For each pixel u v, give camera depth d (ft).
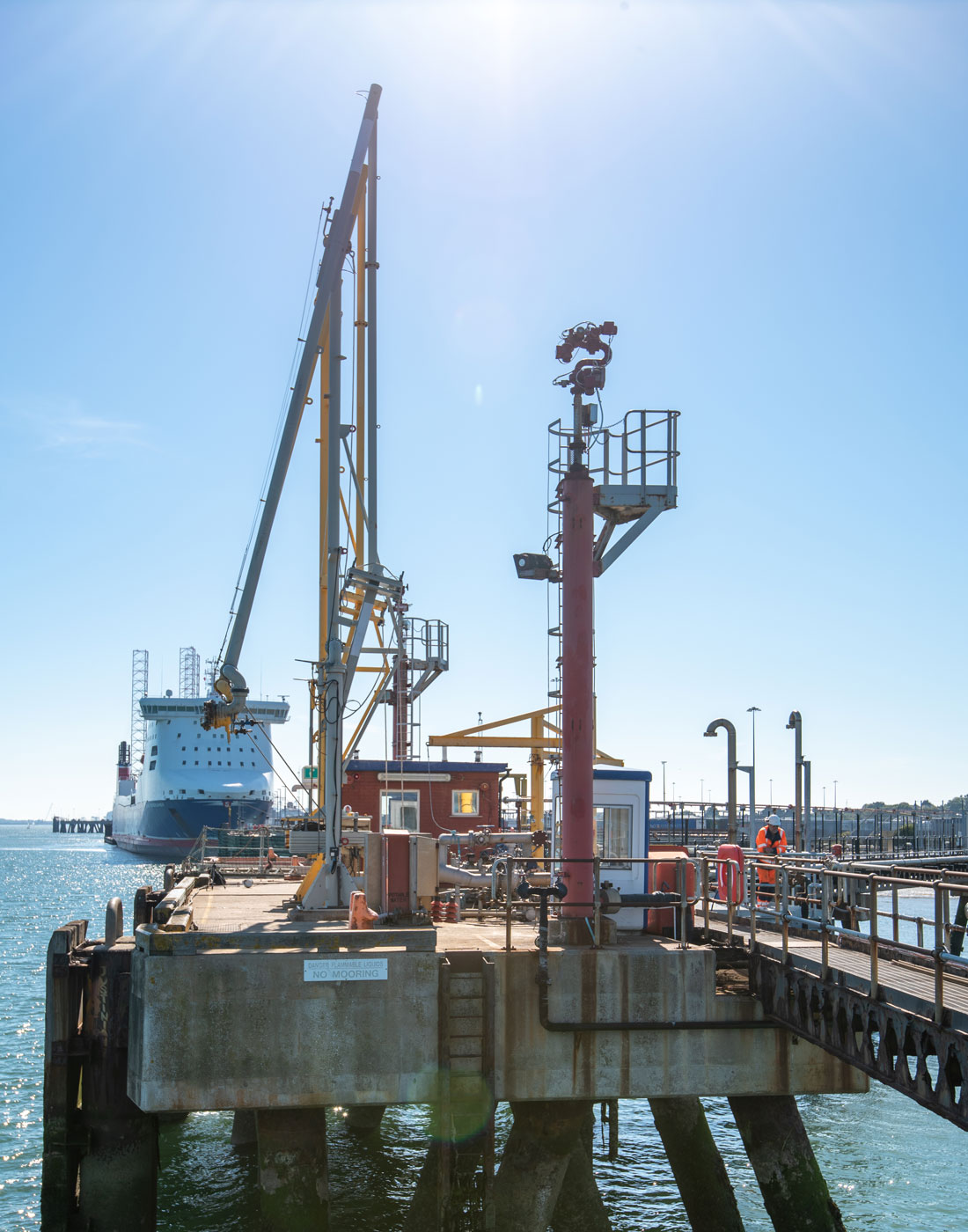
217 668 84.74
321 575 121.08
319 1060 52.39
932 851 241.35
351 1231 75.20
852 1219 79.20
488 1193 53.26
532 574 69.62
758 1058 57.31
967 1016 37.68
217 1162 89.81
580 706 63.00
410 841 63.05
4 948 234.99
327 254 83.46
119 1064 58.65
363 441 106.93
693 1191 70.59
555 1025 55.67
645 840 72.23
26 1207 81.46
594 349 68.08
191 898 78.07
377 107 86.07
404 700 136.05
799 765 143.33
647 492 69.41
